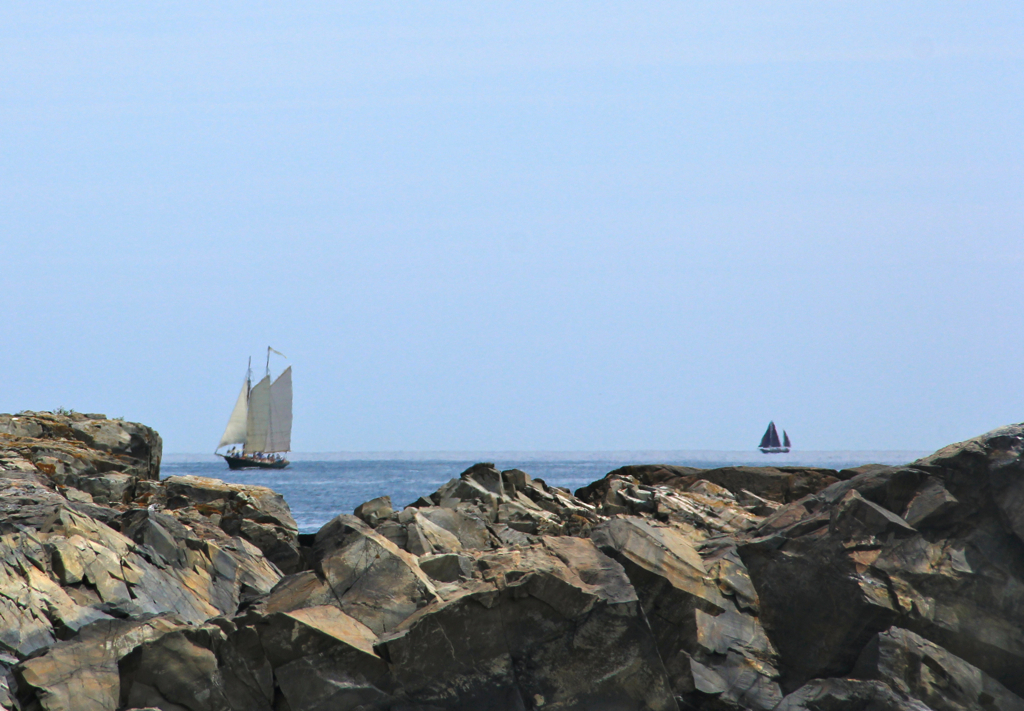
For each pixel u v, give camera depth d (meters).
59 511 77.88
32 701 59.44
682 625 76.94
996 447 81.69
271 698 65.00
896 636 74.31
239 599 82.00
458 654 68.75
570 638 70.50
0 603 65.31
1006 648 75.25
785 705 73.06
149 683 62.62
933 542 79.19
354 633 68.12
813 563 79.44
